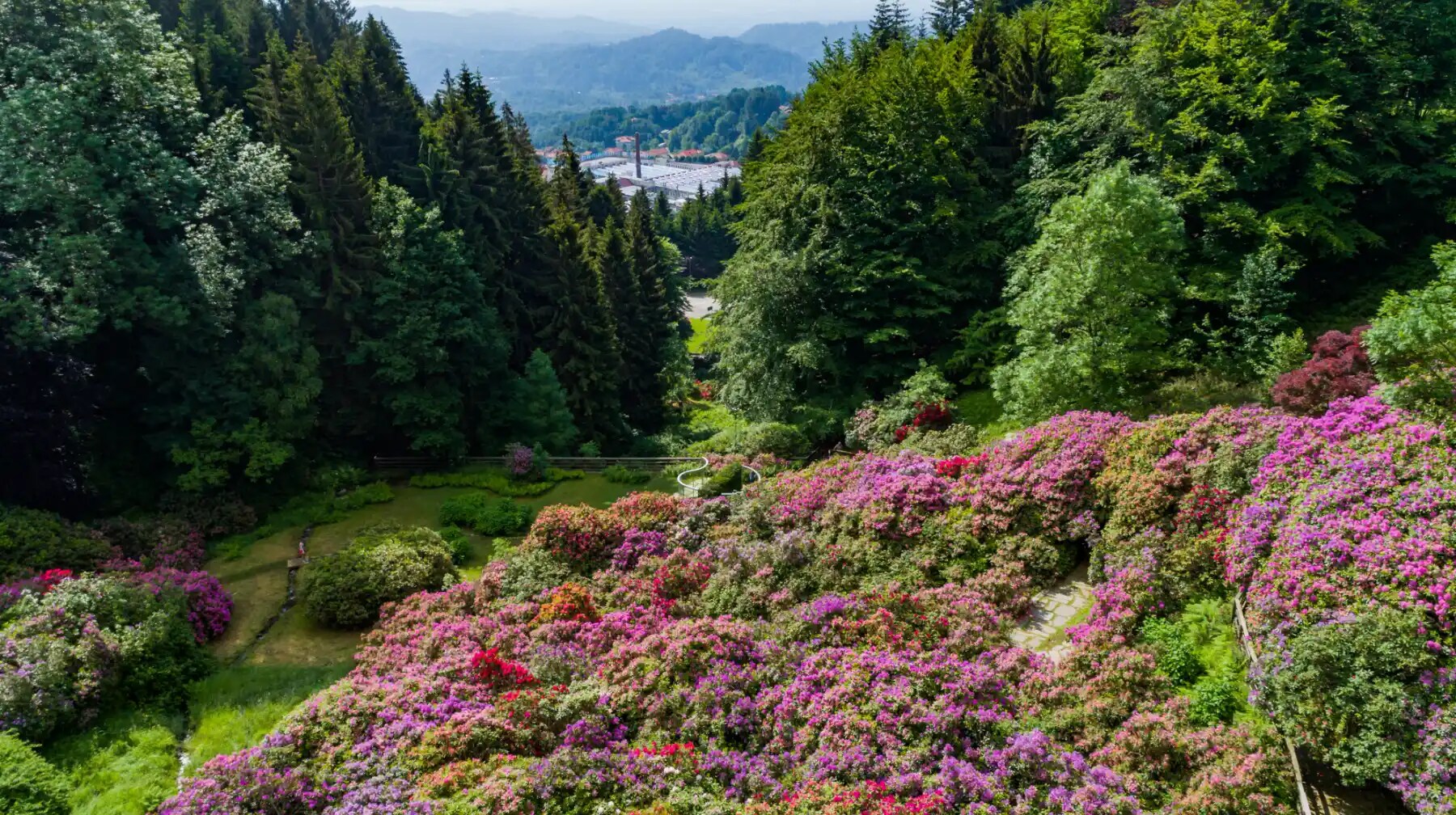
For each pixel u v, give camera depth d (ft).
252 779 30.50
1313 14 74.33
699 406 160.25
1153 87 69.51
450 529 65.57
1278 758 26.78
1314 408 42.78
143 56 70.69
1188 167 68.23
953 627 36.58
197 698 42.57
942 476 50.62
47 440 58.70
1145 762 27.94
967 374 81.76
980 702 31.04
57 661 38.24
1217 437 42.04
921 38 143.54
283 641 49.96
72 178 60.44
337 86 106.93
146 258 66.03
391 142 105.70
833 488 52.95
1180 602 35.88
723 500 55.52
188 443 69.87
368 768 31.58
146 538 59.67
